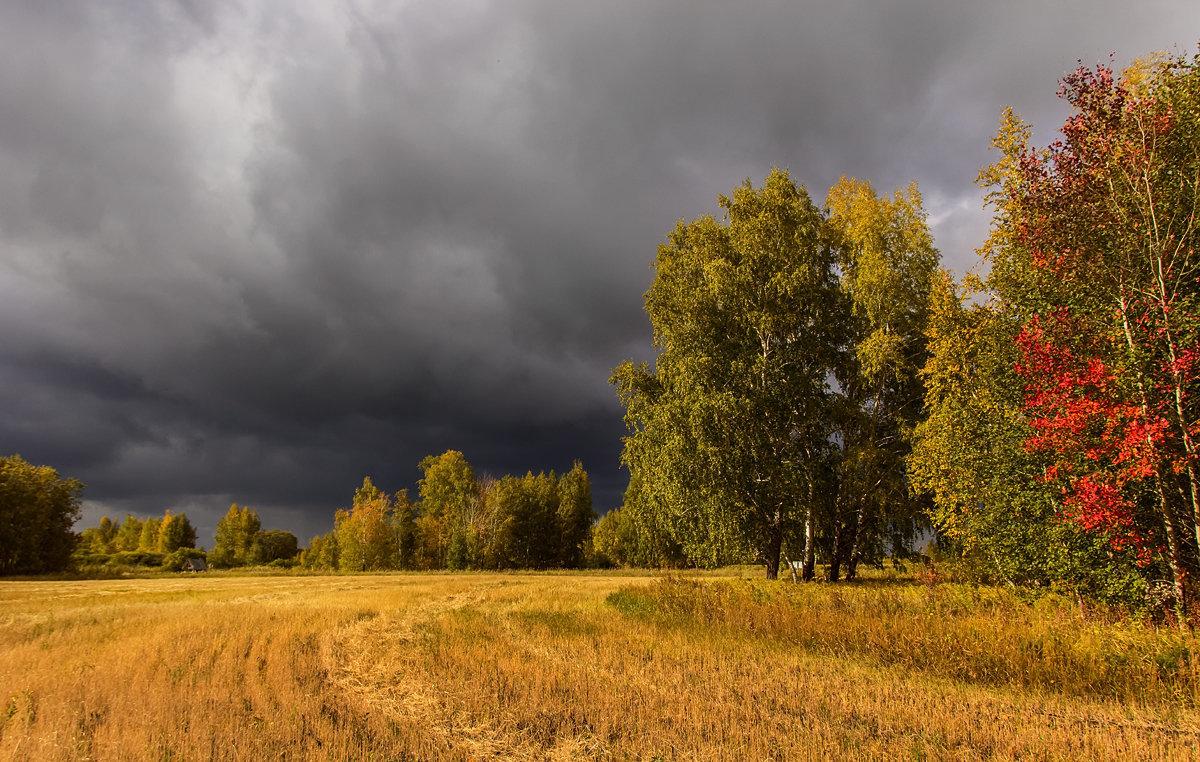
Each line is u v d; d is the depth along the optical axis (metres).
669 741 7.66
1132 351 12.81
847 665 12.01
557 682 10.40
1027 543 16.80
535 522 79.06
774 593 18.98
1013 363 16.42
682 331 28.80
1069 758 7.02
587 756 7.31
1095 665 10.62
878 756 7.17
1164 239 13.73
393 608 21.61
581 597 26.00
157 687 9.86
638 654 12.91
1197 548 13.20
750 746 7.51
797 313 28.61
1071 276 14.48
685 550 29.34
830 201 31.70
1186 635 11.06
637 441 30.81
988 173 17.86
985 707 9.09
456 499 75.31
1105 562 14.48
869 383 28.41
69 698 9.32
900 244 27.92
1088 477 13.45
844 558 30.38
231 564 105.75
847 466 26.94
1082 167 14.30
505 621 18.22
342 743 7.36
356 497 76.44
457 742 7.69
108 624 18.08
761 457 26.61
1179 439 12.74
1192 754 7.04
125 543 132.88
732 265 28.88
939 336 20.27
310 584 40.19
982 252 18.08
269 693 9.77
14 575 58.56
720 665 11.90
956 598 16.17
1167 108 13.88
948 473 20.05
